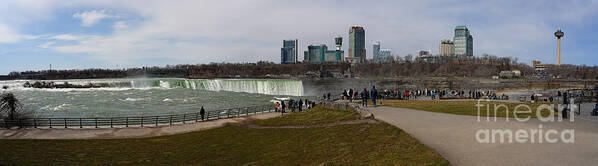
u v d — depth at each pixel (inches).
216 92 4763.8
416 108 1362.0
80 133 1315.2
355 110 1306.6
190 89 5334.6
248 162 745.6
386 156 613.6
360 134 860.6
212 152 893.2
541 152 581.3
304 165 650.8
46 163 847.7
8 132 1336.1
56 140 1170.0
